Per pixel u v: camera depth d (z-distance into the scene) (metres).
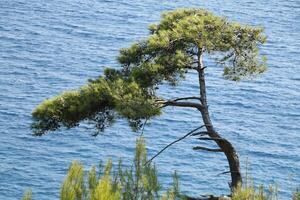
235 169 36.84
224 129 195.62
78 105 34.34
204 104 37.38
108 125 35.12
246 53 41.00
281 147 183.25
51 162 164.12
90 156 170.00
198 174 159.00
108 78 38.03
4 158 164.62
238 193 20.34
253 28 40.44
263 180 157.75
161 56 37.91
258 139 188.38
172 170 160.00
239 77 42.06
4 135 180.50
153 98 36.09
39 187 148.88
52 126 35.19
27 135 180.75
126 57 38.59
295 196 21.27
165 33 37.72
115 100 33.69
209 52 38.41
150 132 185.38
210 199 34.66
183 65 37.03
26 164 161.62
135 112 33.16
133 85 34.62
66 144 175.12
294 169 167.12
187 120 197.25
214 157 169.62
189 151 173.75
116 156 170.88
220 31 39.41
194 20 38.91
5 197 143.12
